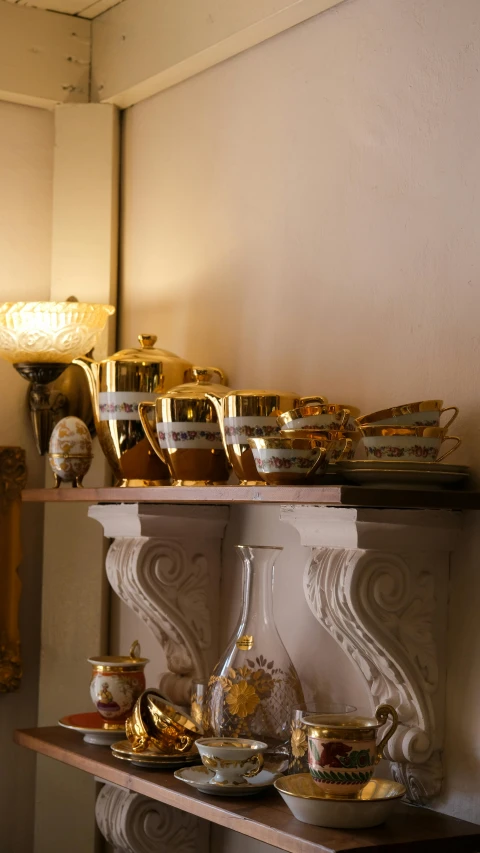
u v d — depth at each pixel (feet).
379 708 4.81
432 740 4.99
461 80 5.10
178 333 7.23
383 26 5.62
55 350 7.11
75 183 7.93
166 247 7.40
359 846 4.37
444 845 4.56
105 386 6.42
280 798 5.21
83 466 6.62
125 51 7.64
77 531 7.72
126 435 6.35
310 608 5.53
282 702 5.47
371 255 5.61
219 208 6.88
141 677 6.55
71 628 7.69
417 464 4.65
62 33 7.99
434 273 5.21
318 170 6.03
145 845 6.45
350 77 5.82
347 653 5.29
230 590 6.66
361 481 4.78
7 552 7.66
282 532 6.20
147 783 5.53
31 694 7.83
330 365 5.87
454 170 5.12
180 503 6.49
